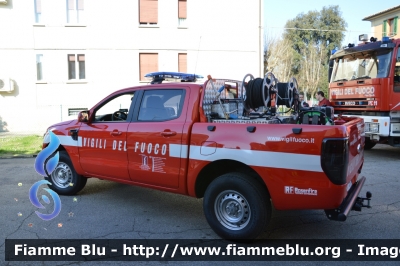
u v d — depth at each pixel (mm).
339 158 3617
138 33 19750
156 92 4992
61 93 19578
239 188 4066
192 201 5949
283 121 4770
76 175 6020
